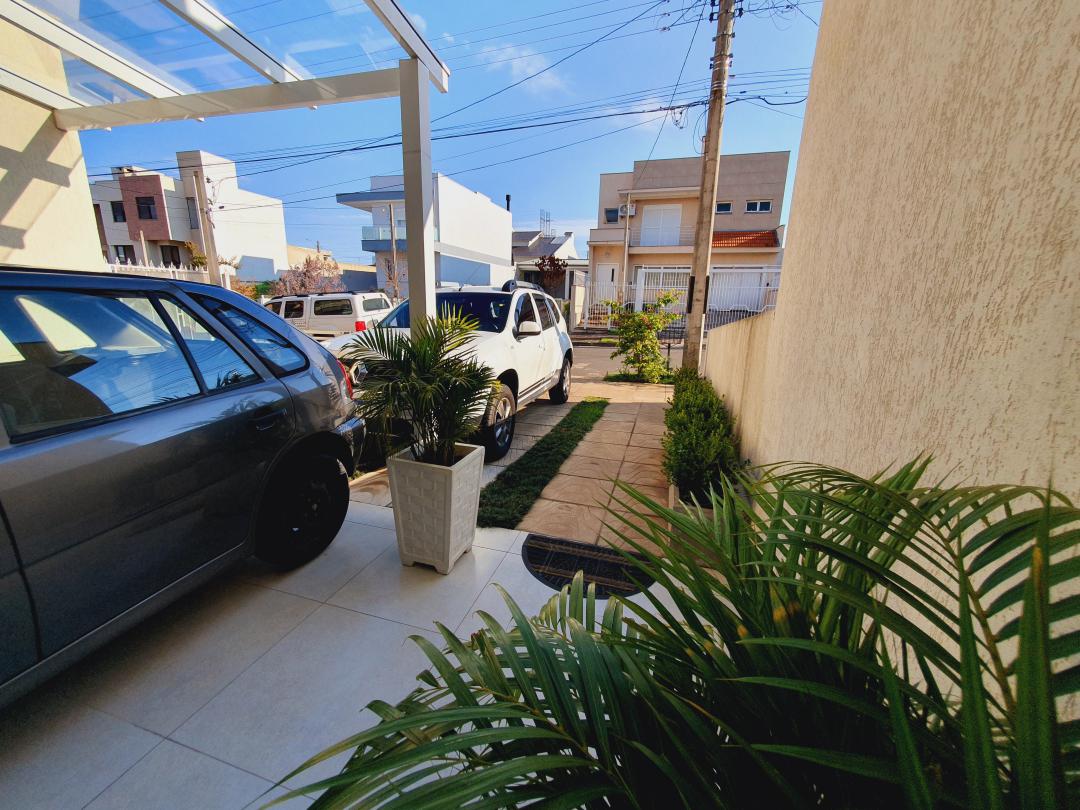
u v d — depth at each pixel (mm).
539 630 978
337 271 24266
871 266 1610
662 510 968
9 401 1463
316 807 552
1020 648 447
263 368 2406
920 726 601
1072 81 791
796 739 696
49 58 4055
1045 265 835
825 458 1910
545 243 32375
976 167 1052
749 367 3994
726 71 5805
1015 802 482
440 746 587
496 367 4270
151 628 2154
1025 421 872
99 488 1589
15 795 1450
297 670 1932
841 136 2047
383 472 4180
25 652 1430
